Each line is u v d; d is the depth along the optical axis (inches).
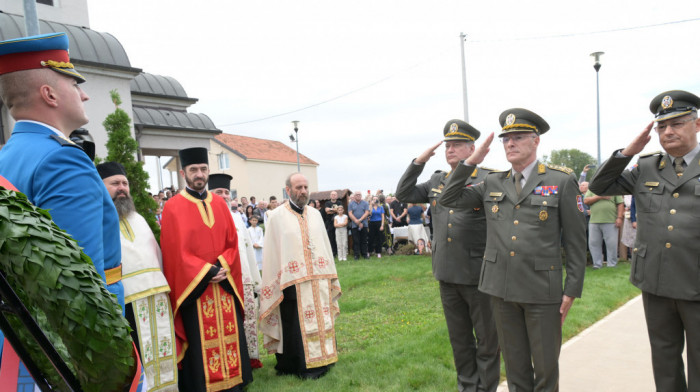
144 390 58.4
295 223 180.9
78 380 42.8
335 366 179.8
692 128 111.9
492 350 139.7
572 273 112.9
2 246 37.0
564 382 149.2
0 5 462.6
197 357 152.3
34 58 64.3
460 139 146.8
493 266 121.9
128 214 149.5
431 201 154.8
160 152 633.0
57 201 58.4
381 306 281.0
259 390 162.7
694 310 109.1
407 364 173.0
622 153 119.7
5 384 42.6
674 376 118.5
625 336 189.3
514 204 119.3
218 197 168.2
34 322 39.1
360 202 531.5
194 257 151.7
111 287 77.0
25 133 63.2
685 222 110.3
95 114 453.7
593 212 352.5
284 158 1668.3
